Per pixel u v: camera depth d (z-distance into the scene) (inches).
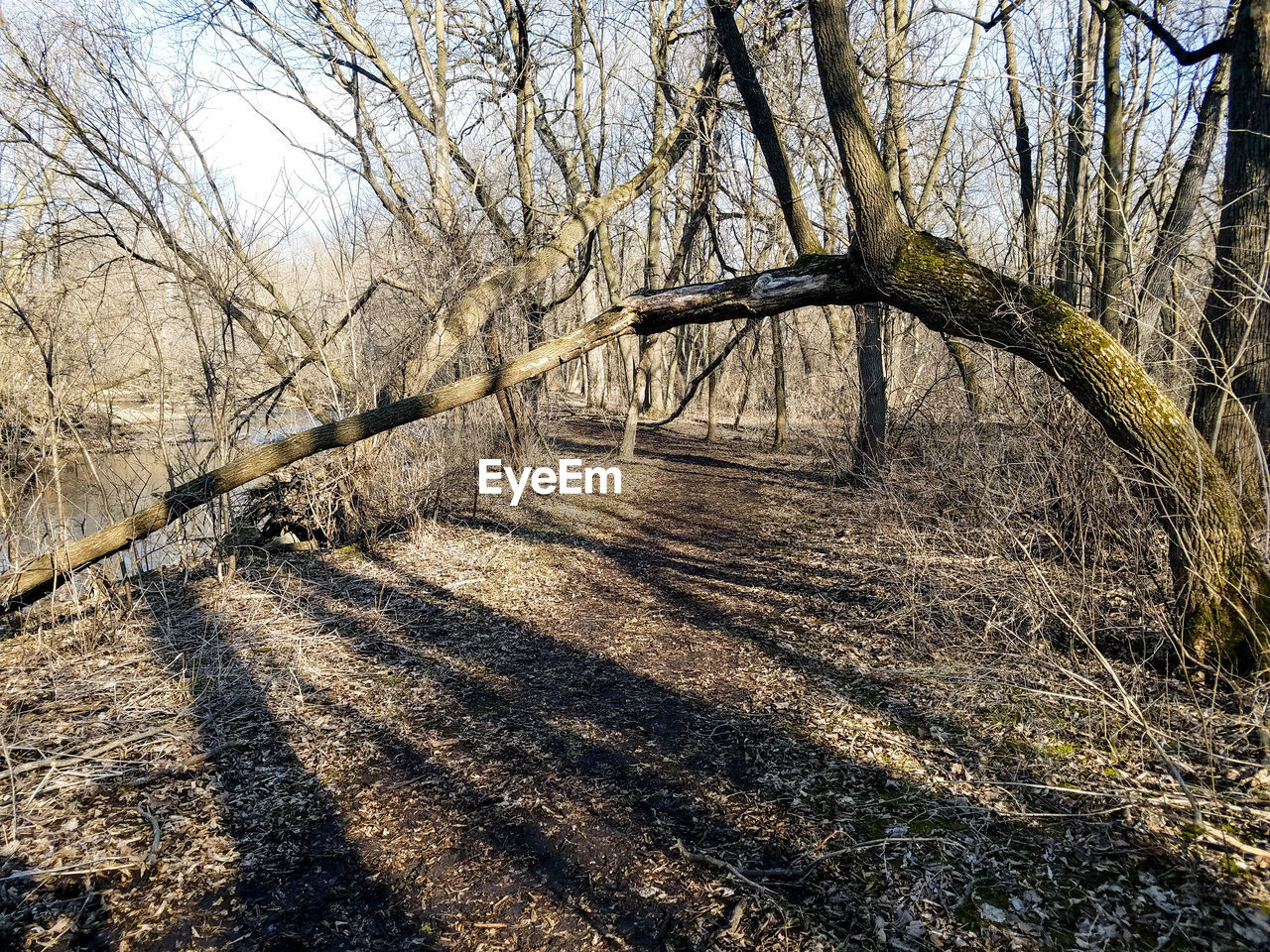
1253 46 170.4
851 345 530.6
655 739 170.4
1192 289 198.5
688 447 716.0
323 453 332.5
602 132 549.6
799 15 431.2
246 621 237.8
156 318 299.4
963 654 200.8
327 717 179.3
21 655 209.6
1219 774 138.5
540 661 216.1
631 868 125.7
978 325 184.7
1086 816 130.9
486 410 450.6
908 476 367.2
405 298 373.4
